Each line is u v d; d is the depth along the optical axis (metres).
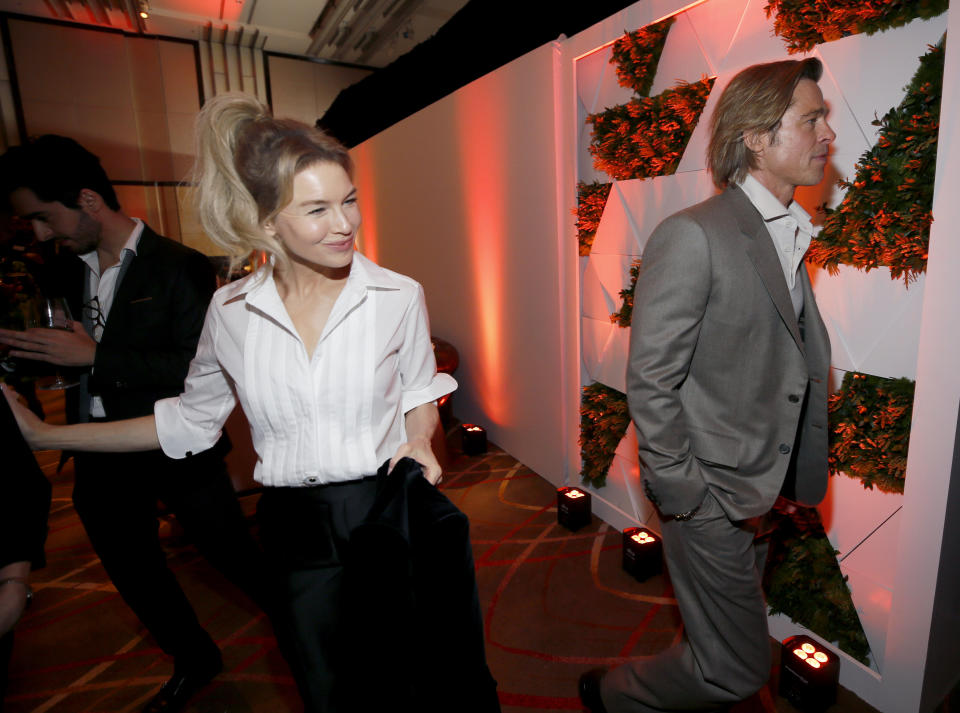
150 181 7.39
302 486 0.98
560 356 2.92
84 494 1.47
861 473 1.55
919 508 1.41
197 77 7.44
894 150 1.36
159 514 2.83
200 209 0.88
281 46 7.55
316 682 0.94
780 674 1.66
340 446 0.96
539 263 2.99
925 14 1.27
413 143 4.35
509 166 3.13
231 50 7.54
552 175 2.75
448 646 0.82
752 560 1.18
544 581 2.29
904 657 1.50
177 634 1.65
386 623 0.78
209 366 1.06
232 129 0.83
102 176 1.42
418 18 6.42
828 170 1.55
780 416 1.15
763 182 1.16
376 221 5.44
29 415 1.05
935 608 1.42
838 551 1.67
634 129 2.20
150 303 1.46
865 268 1.48
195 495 1.50
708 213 1.12
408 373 1.07
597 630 1.99
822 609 1.73
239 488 2.88
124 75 7.11
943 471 1.35
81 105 6.95
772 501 1.13
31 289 1.68
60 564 2.70
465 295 3.92
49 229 1.37
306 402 0.94
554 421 3.06
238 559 1.59
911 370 1.42
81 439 1.08
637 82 2.15
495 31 3.25
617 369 2.48
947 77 1.23
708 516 1.14
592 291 2.62
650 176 2.18
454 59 3.79
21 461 0.83
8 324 1.56
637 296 1.16
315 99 8.09
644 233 2.24
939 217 1.28
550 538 2.60
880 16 1.37
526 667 1.83
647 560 2.24
